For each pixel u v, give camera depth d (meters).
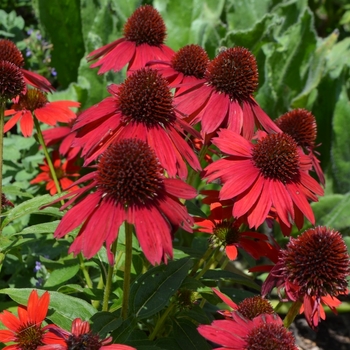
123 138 0.58
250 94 0.65
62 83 1.06
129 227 0.56
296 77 0.98
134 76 0.60
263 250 0.64
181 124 0.61
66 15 1.00
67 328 0.59
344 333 0.89
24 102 0.73
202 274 0.65
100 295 0.66
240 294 0.71
